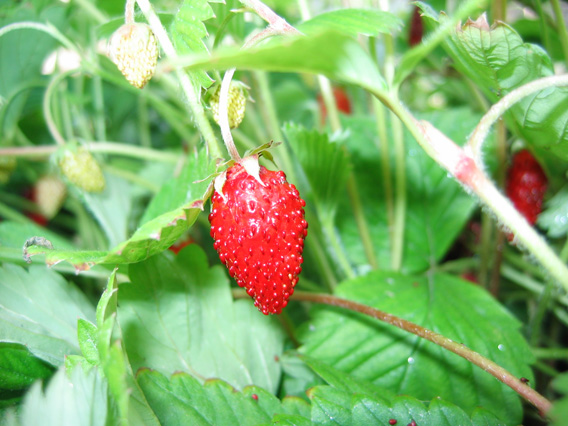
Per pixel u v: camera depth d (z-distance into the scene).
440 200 0.09
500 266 0.09
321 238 0.09
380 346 0.07
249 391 0.06
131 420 0.05
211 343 0.07
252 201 0.05
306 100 0.15
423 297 0.08
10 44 0.10
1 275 0.06
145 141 0.13
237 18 0.08
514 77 0.06
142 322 0.06
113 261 0.05
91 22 0.11
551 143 0.06
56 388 0.05
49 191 0.12
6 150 0.10
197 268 0.07
